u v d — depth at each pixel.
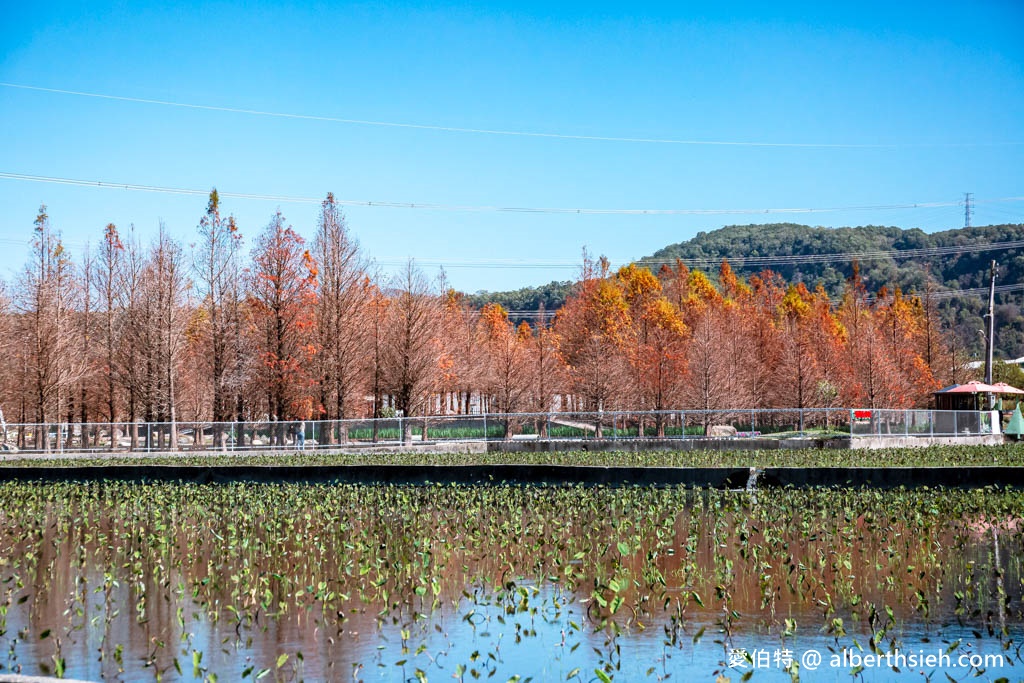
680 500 22.12
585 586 13.34
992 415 42.38
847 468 24.11
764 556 15.04
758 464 28.16
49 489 26.45
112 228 49.59
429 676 9.61
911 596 12.45
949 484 23.36
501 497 23.11
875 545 16.02
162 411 45.16
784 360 55.28
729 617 11.27
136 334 45.59
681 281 77.88
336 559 15.27
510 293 146.75
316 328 45.91
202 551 16.17
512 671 9.74
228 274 46.28
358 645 10.66
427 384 46.53
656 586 13.19
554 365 53.94
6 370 45.66
